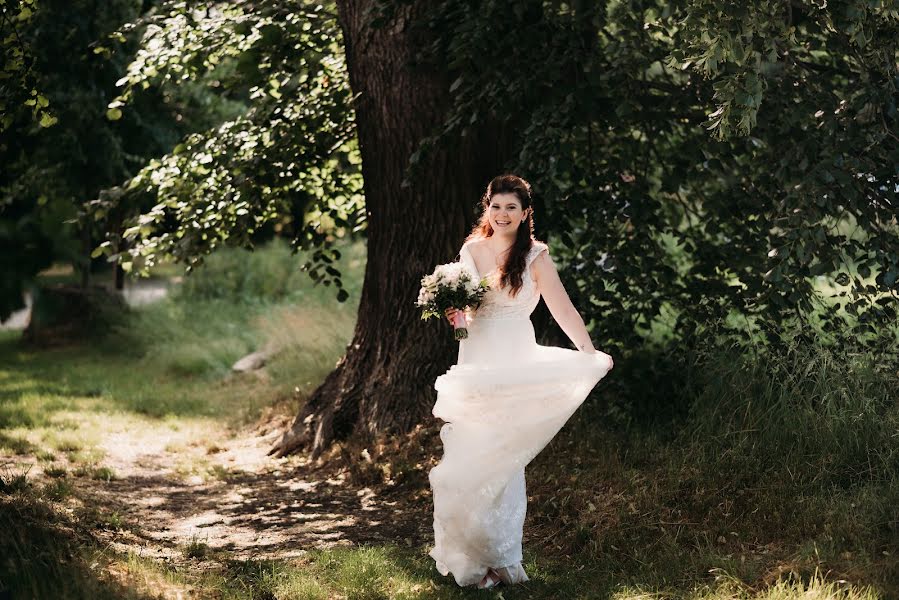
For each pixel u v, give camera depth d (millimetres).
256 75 7945
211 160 8266
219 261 16859
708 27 4523
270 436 8602
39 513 4637
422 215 7066
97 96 12344
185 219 8086
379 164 7199
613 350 6172
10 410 9297
